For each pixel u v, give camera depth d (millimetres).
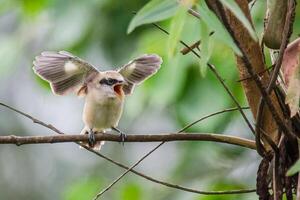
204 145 13594
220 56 11219
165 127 14961
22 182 18562
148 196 13609
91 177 15047
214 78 11234
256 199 12180
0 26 15266
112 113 9727
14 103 19000
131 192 13633
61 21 13242
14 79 18547
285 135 7281
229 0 6008
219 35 6004
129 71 9352
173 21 5941
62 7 13266
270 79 6992
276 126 7641
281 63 6996
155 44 11180
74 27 13227
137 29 13781
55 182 18375
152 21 5910
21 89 18922
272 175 7578
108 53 13695
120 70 9383
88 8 13344
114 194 16172
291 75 7297
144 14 5918
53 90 9180
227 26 6273
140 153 18078
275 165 7406
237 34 7434
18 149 18734
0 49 13578
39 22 13836
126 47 13734
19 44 13664
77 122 20438
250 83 7605
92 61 13664
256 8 11266
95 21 13539
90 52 13578
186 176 13664
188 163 13695
